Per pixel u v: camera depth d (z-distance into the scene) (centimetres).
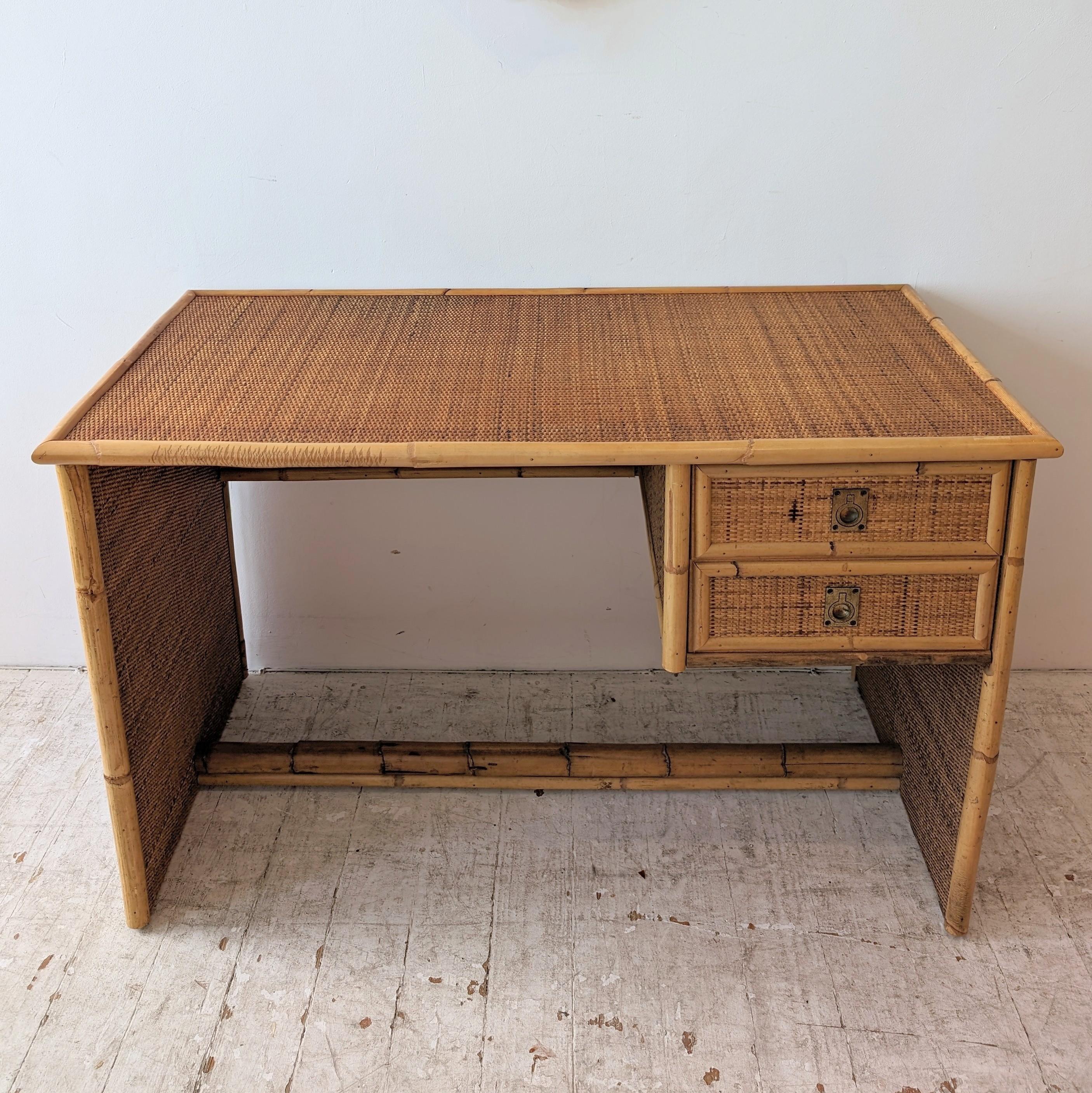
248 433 136
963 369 151
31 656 223
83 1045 140
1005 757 193
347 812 182
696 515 137
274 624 218
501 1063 137
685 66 174
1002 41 170
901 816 180
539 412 141
